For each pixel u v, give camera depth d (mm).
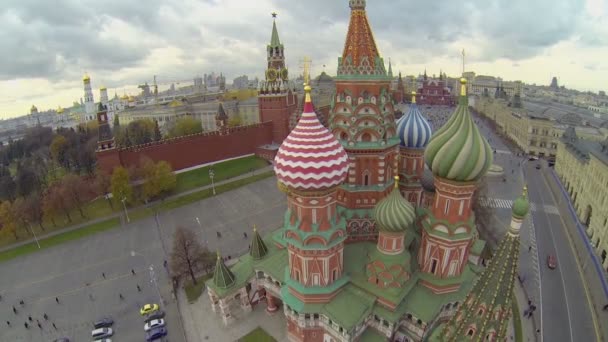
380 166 43188
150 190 88875
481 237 62344
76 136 148750
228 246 70062
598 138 107250
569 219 76750
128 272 63594
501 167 109625
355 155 42750
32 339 49094
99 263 67000
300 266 39750
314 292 39438
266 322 48188
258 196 94688
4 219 74750
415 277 41344
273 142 134250
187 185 101500
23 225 78500
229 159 122125
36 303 56719
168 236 75562
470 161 33562
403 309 38844
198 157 114562
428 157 36844
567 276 56750
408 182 50031
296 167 34000
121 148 97438
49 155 142000
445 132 34844
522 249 64812
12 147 157875
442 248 39250
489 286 22953
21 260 69938
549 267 58875
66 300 56938
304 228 38000
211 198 94062
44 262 68562
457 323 25656
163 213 86188
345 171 35938
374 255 40031
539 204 84812
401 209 36844
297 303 40750
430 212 40219
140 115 195250
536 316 48094
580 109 160375
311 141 33938
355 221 45844
